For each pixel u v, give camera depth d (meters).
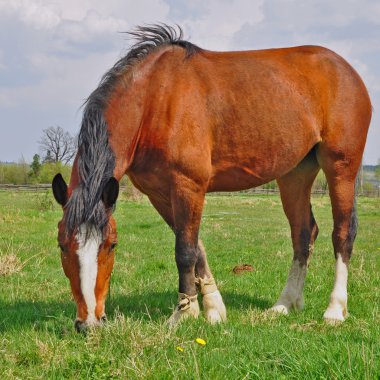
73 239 4.52
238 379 3.83
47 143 61.34
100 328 4.62
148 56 5.66
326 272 9.45
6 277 8.63
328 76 6.45
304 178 6.86
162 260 10.91
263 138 5.94
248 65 6.01
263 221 22.28
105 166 4.84
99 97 5.25
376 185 68.69
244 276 9.20
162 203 5.98
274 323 5.85
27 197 36.88
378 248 13.49
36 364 4.34
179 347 4.46
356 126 6.50
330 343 4.59
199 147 5.50
